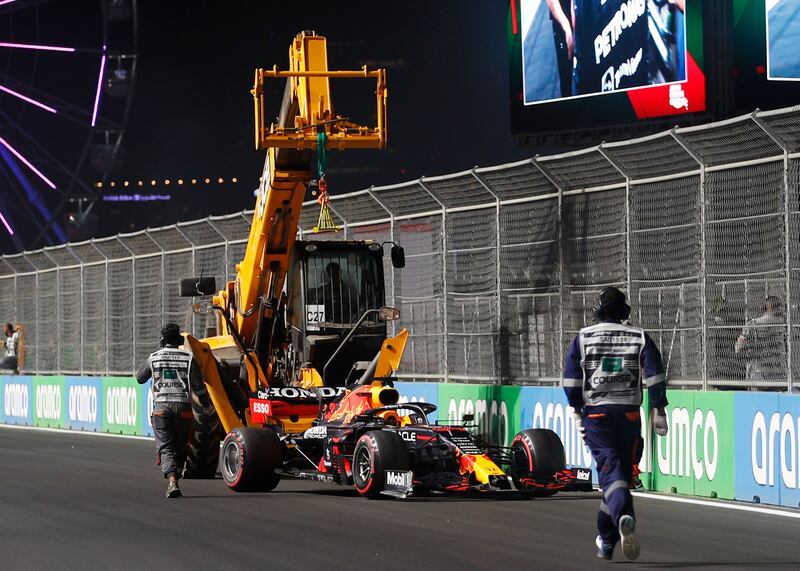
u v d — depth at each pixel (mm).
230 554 12305
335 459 18047
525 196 21453
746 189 17266
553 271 20812
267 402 19609
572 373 11727
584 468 17062
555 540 13125
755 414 16422
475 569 11375
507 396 21203
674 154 18219
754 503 16391
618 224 19531
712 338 17734
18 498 17297
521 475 17266
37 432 32469
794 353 16469
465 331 22906
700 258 17938
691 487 17531
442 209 23406
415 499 17172
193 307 22438
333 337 20938
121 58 76750
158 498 17422
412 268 24344
